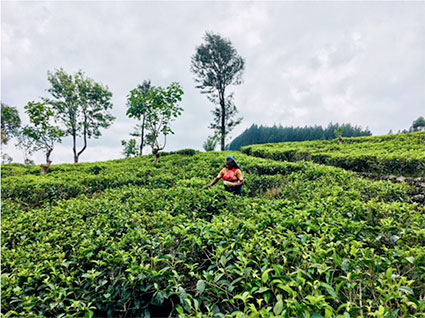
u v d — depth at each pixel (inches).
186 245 104.3
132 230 118.5
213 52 1117.7
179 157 606.9
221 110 1144.2
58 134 517.7
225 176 256.2
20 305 79.0
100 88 1076.5
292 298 63.0
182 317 64.2
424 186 250.7
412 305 61.4
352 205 135.3
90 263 102.7
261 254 84.7
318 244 87.0
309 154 492.1
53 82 974.4
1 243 134.6
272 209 138.0
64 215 164.1
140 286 84.4
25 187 311.0
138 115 526.3
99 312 85.1
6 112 648.4
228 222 119.4
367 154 367.2
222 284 76.4
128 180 346.9
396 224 110.7
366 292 73.0
